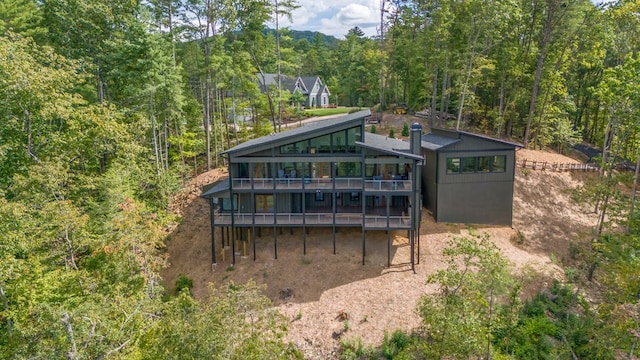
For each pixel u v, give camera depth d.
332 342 20.05
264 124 46.19
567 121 45.34
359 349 19.38
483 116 51.50
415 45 46.56
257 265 25.70
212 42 37.19
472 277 16.19
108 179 23.31
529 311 22.23
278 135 27.91
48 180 19.98
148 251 19.98
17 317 15.48
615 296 19.03
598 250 24.55
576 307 23.08
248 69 40.78
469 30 39.94
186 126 42.03
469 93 41.88
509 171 29.50
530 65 44.09
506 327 18.86
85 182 23.94
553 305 22.97
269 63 46.47
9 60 21.31
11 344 14.12
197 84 44.47
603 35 38.22
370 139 28.59
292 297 22.88
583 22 38.22
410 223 24.52
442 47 44.34
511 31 42.44
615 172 37.59
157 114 34.03
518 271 24.89
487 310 17.09
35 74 21.78
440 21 39.28
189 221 31.05
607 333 17.75
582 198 28.53
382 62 59.34
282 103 53.94
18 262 16.78
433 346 16.31
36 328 13.47
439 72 48.94
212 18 35.88
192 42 37.59
